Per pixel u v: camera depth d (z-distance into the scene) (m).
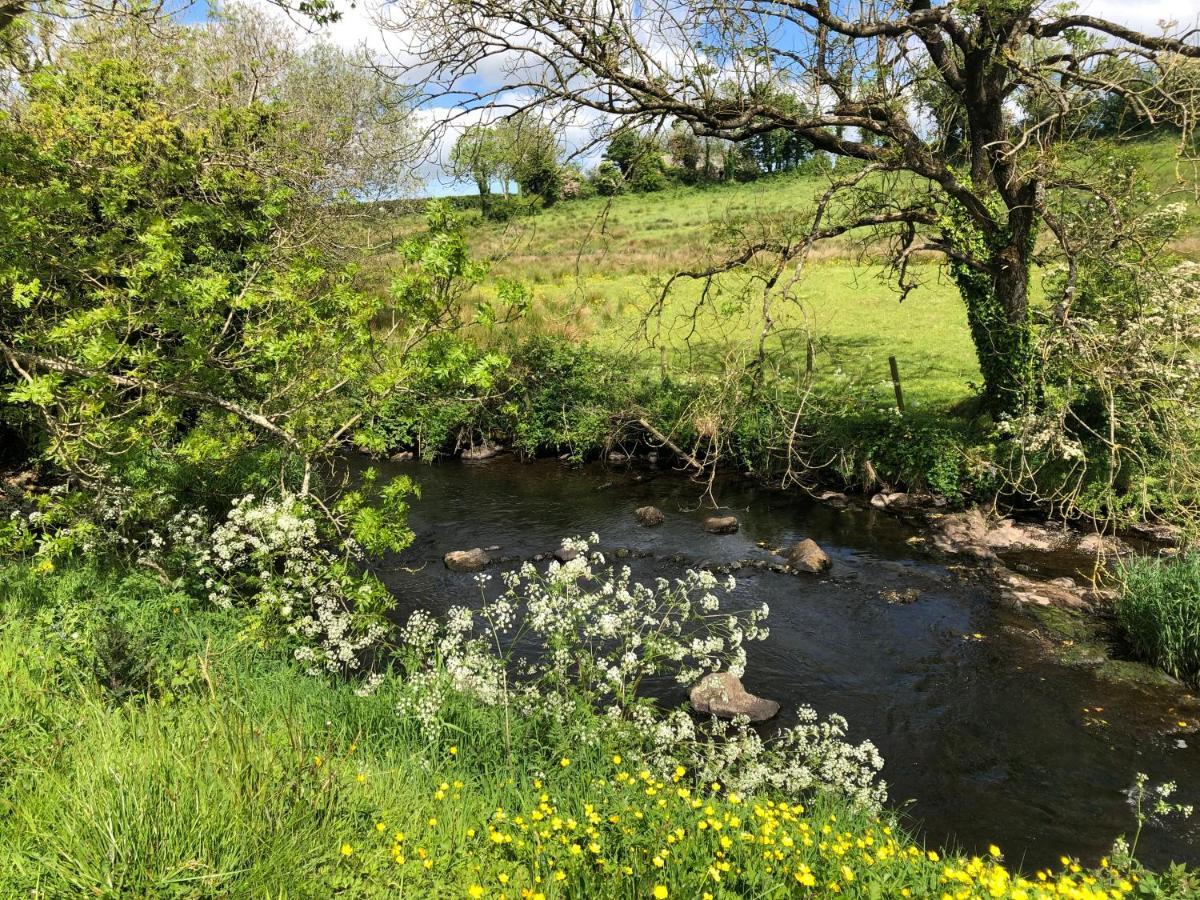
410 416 7.93
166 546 8.16
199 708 4.35
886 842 4.29
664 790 4.30
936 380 17.00
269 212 9.40
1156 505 10.47
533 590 6.50
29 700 4.35
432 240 6.25
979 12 9.52
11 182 7.75
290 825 3.33
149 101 12.04
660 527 12.27
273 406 7.84
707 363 17.45
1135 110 9.15
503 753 4.99
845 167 12.41
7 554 7.27
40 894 2.83
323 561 7.73
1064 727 6.80
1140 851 5.20
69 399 6.04
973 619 8.90
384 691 5.70
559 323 19.41
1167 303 9.80
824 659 8.09
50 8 8.97
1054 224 10.11
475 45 10.41
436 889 3.21
